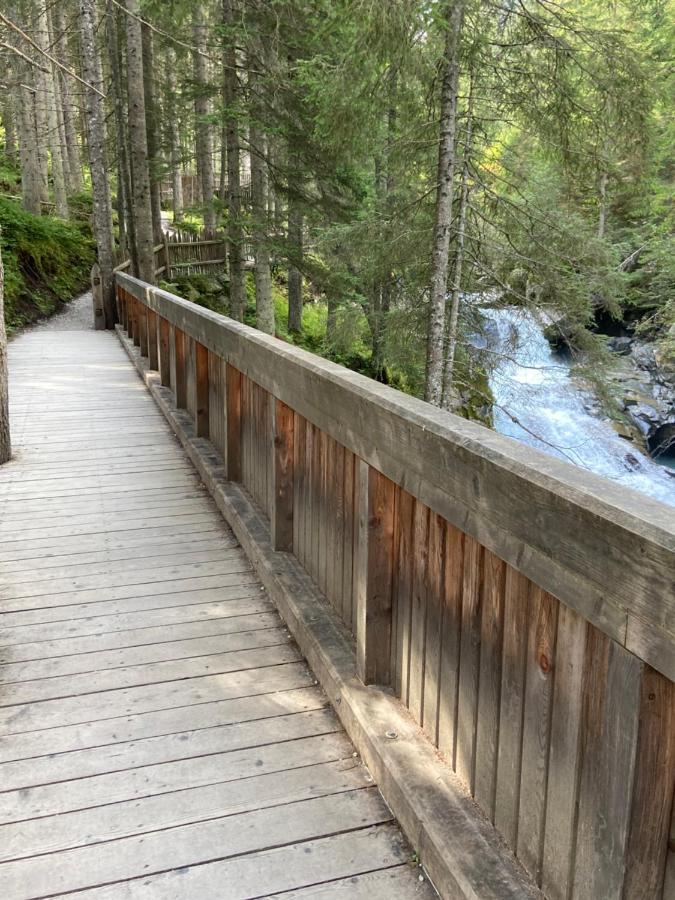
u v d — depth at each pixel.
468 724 1.79
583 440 13.46
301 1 12.12
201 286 20.66
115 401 7.42
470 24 7.94
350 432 2.31
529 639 1.49
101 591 3.33
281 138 13.94
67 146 26.33
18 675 2.65
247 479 4.22
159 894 1.72
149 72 18.44
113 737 2.30
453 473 1.67
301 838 1.88
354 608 2.60
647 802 1.15
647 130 7.98
